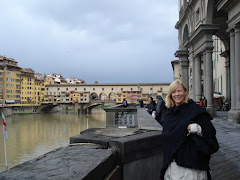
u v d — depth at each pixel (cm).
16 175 181
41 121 7856
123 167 288
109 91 12619
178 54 2972
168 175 251
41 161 226
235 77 1499
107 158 244
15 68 10762
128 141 298
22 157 3306
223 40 3183
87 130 463
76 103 12162
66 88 13012
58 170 196
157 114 745
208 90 1959
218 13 2284
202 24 1917
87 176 186
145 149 330
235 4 1443
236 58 1484
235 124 1395
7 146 3991
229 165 594
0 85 9875
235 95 1540
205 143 230
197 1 2238
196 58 2358
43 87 12900
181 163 236
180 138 240
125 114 1080
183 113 252
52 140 4553
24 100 11412
